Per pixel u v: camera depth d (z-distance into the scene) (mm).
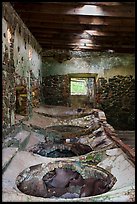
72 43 7094
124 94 8703
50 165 2639
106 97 8688
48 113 6242
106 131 4168
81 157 2988
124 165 2570
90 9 4129
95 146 3688
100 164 2803
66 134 4359
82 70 8609
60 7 4109
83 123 5539
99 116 5617
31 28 5359
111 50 8219
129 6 4090
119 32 5738
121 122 8734
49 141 4031
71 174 2551
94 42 6848
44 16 4492
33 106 6008
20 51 4289
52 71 8539
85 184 2418
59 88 8586
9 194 1904
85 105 9297
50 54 8430
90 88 9352
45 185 2367
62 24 5191
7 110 3195
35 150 3422
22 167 2619
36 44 6730
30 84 5477
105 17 4707
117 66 8688
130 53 8641
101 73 8672
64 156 3373
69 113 6457
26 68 4941
